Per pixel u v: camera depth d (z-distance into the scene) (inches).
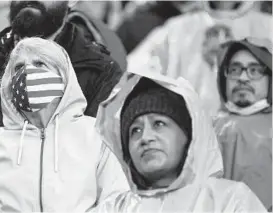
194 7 349.4
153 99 244.4
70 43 301.6
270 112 315.0
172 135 243.1
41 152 259.9
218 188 241.4
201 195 241.4
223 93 323.0
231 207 237.3
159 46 343.0
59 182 255.4
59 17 302.8
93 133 262.1
